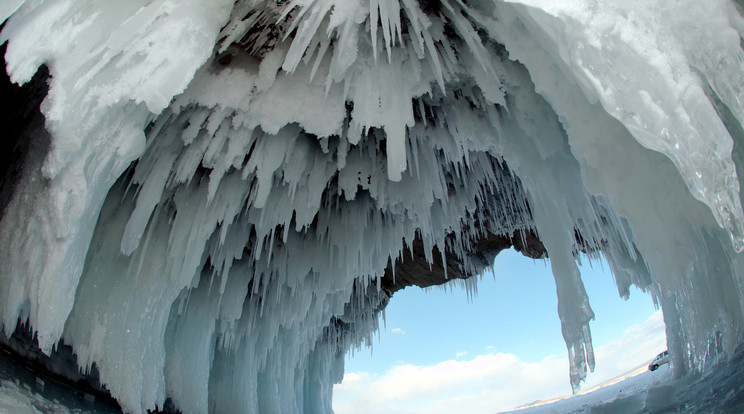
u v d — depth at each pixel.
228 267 6.07
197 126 4.46
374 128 5.61
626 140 3.46
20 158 4.16
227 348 7.64
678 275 3.44
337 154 5.55
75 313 4.46
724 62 2.75
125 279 4.81
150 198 4.43
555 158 4.66
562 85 3.69
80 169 3.45
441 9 4.14
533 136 4.64
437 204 7.04
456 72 4.59
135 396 4.57
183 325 6.31
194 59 3.54
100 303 4.61
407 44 4.30
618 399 5.89
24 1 2.99
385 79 4.33
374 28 3.69
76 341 4.43
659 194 3.43
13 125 4.42
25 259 3.73
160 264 5.08
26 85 4.36
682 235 3.44
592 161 3.61
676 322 4.44
